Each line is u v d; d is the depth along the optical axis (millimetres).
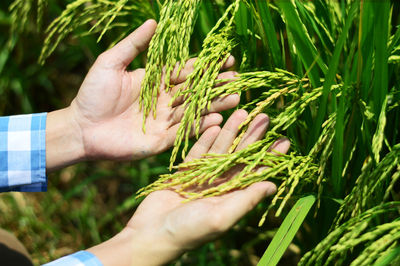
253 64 748
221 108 715
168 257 673
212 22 762
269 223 940
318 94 674
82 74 1243
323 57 734
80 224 1005
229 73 710
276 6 735
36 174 785
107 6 798
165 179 690
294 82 688
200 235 655
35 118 777
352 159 724
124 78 754
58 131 773
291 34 700
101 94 746
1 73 1090
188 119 685
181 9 692
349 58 647
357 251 708
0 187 784
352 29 739
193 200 685
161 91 748
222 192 679
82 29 894
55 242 1006
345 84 641
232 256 930
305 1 743
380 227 610
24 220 1013
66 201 1070
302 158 684
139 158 771
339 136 659
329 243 628
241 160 670
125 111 766
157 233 670
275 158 679
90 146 772
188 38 692
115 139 765
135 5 795
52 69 1175
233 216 647
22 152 775
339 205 709
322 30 739
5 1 1093
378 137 645
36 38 1136
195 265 929
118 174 1109
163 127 753
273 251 640
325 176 710
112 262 664
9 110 1193
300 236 842
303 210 658
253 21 743
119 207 968
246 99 777
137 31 731
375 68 647
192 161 679
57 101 1161
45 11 1073
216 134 701
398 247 606
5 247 713
